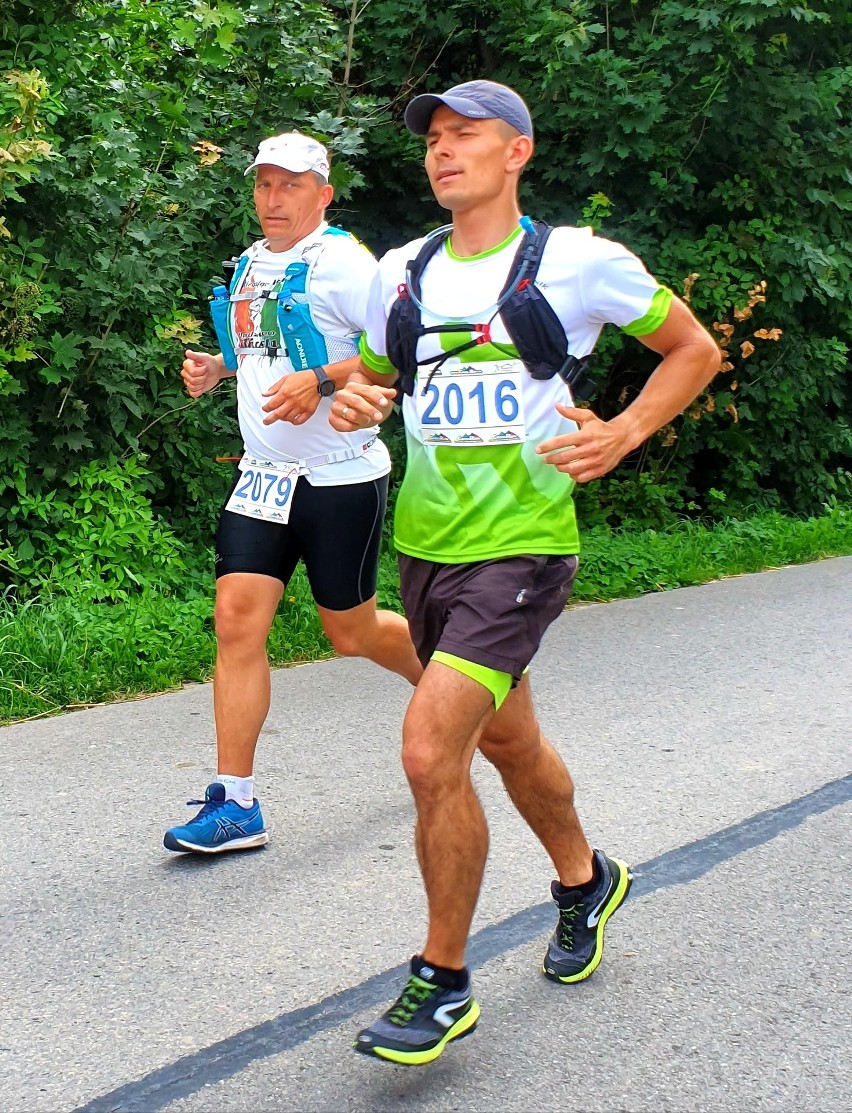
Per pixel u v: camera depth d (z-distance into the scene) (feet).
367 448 13.08
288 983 10.14
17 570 21.27
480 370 8.90
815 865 12.63
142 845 13.04
